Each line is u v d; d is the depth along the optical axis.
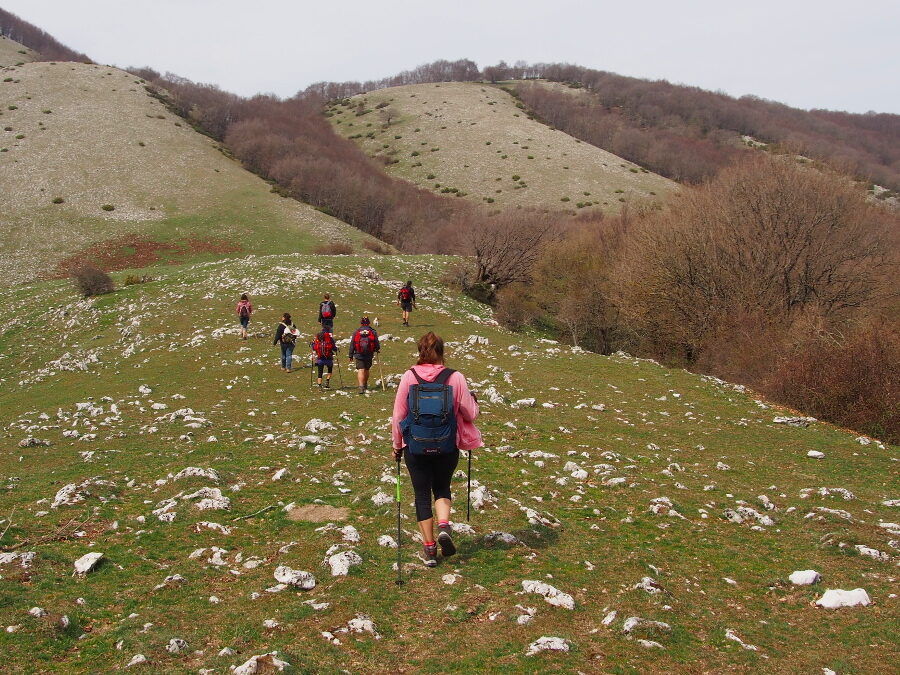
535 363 21.23
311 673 3.99
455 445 5.68
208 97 117.75
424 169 117.00
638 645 4.50
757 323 26.62
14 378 22.00
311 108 161.25
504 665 4.20
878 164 105.44
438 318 29.78
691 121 150.62
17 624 4.41
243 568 5.75
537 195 100.69
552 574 5.74
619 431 13.22
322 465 9.39
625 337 42.72
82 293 34.00
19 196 69.88
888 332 19.09
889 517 8.45
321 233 70.75
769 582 5.89
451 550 5.54
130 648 4.23
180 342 23.89
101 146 85.12
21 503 7.54
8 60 142.50
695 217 34.00
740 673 4.21
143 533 6.51
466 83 190.12
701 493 9.04
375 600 5.12
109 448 10.72
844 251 30.31
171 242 63.53
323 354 16.81
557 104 160.12
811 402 18.77
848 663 4.35
